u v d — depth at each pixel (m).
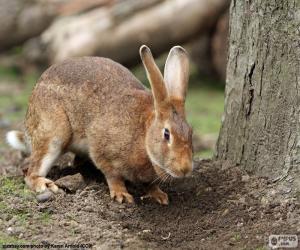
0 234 9.70
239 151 11.41
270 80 10.65
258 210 10.30
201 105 20.36
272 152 10.72
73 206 10.68
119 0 21.77
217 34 22.61
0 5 23.28
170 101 10.55
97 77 11.55
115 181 11.30
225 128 11.77
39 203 10.72
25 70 23.44
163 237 9.99
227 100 11.68
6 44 23.81
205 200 11.02
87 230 9.88
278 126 10.58
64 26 22.08
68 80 11.59
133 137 10.93
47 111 11.49
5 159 14.25
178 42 21.75
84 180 12.03
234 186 11.11
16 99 20.41
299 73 10.18
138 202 11.26
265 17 10.60
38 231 9.79
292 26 10.22
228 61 11.62
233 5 11.34
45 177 11.74
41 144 11.55
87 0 22.59
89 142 11.40
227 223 10.20
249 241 9.47
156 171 10.71
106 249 9.34
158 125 10.51
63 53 21.22
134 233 10.09
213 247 9.47
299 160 10.26
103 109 11.24
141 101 11.13
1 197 10.90
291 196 10.27
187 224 10.38
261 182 10.81
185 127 10.34
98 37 21.12
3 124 17.48
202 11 21.48
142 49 10.51
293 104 10.31
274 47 10.52
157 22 21.27
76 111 11.49
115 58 21.38
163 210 10.91
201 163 12.16
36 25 23.28
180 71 11.03
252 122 11.06
